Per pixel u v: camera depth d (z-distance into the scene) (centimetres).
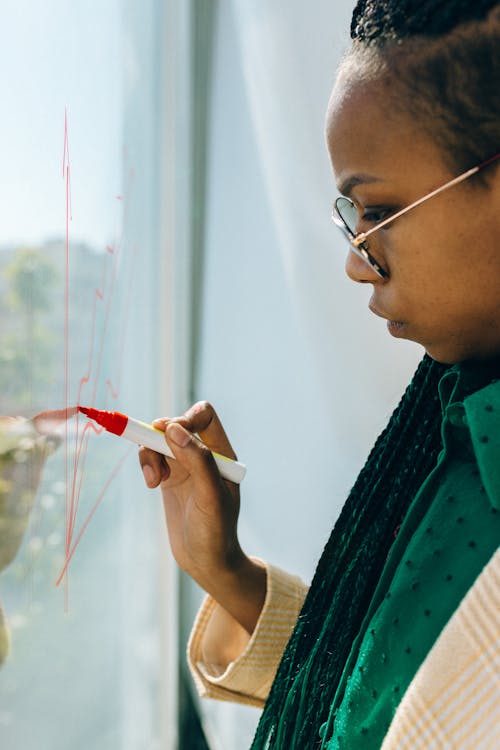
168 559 148
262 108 125
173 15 138
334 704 46
